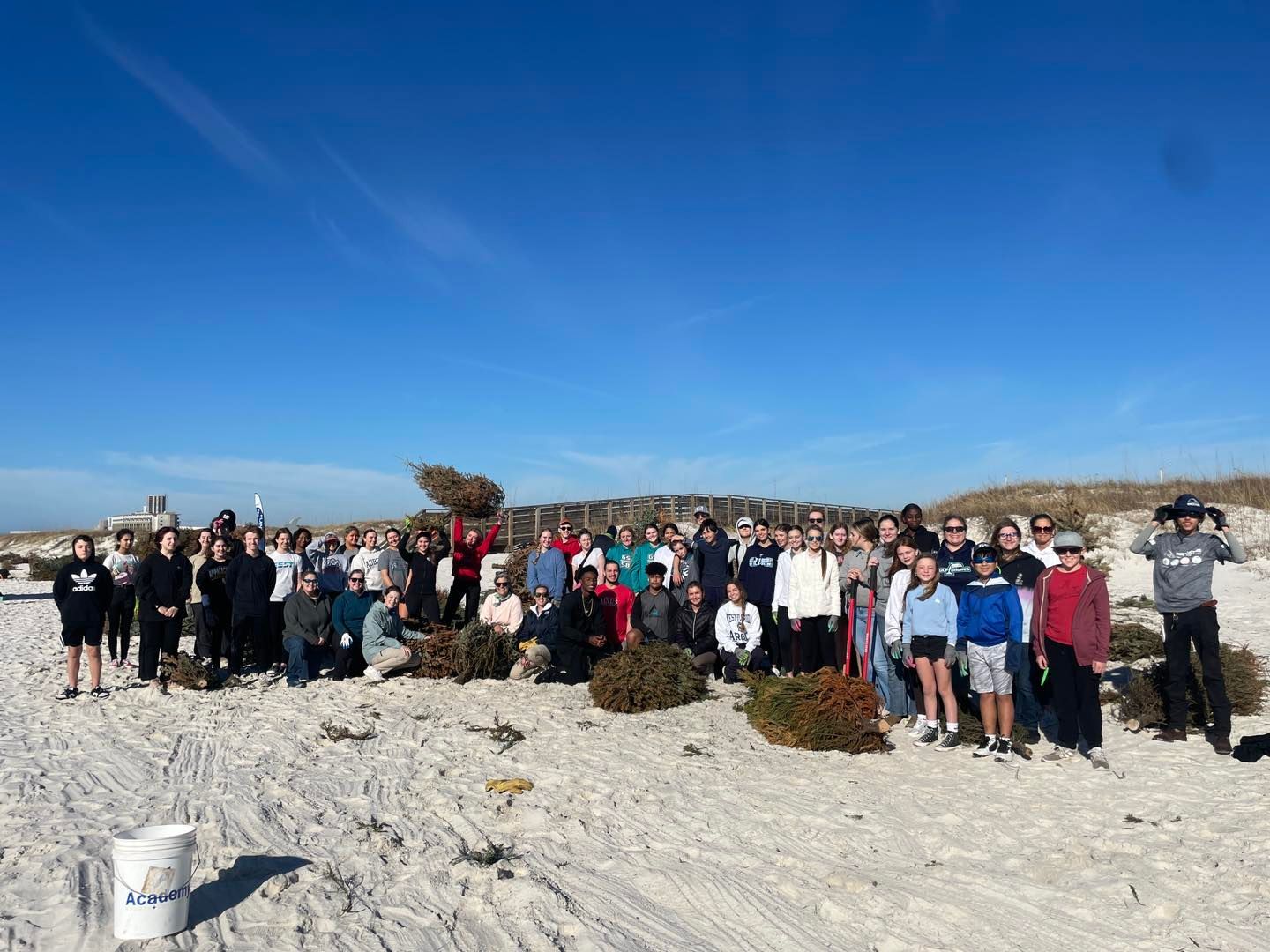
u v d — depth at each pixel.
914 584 8.85
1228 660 9.91
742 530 13.48
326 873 5.63
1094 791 7.31
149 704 10.82
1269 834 6.21
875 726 8.66
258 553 12.22
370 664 12.16
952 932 4.89
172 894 4.75
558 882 5.58
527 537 27.39
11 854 5.89
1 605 24.12
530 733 9.33
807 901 5.31
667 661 10.71
